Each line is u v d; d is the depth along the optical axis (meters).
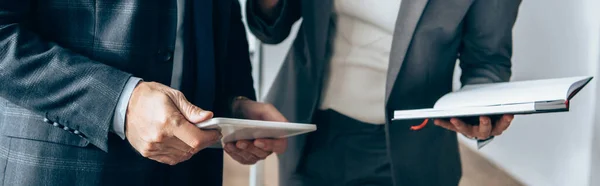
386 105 1.38
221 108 1.25
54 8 0.97
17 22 0.92
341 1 1.41
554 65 1.22
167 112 0.87
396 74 1.36
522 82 1.13
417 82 1.34
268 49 1.49
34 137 0.95
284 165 1.49
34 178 0.94
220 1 1.18
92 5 0.96
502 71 1.26
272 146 1.21
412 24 1.34
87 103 0.90
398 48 1.36
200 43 1.11
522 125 1.25
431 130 1.35
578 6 1.20
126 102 0.90
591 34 1.19
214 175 1.21
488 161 1.28
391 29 1.36
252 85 1.41
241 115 1.30
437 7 1.32
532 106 0.98
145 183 1.04
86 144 0.95
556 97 0.96
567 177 1.22
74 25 0.97
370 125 1.40
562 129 1.22
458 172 1.31
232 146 1.24
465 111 1.06
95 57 0.97
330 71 1.43
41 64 0.90
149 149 0.91
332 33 1.42
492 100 1.04
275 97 1.48
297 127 0.97
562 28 1.21
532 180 1.24
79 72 0.90
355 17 1.40
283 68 1.47
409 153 1.37
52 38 0.98
